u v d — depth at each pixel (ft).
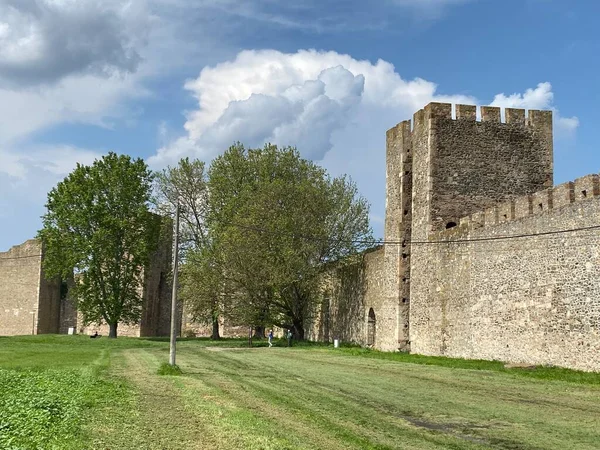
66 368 90.12
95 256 184.34
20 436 41.86
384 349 144.77
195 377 83.61
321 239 165.58
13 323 227.40
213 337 205.26
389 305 142.82
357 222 175.73
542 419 55.47
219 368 98.78
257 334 217.56
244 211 169.37
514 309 101.14
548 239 93.86
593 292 84.84
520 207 100.78
